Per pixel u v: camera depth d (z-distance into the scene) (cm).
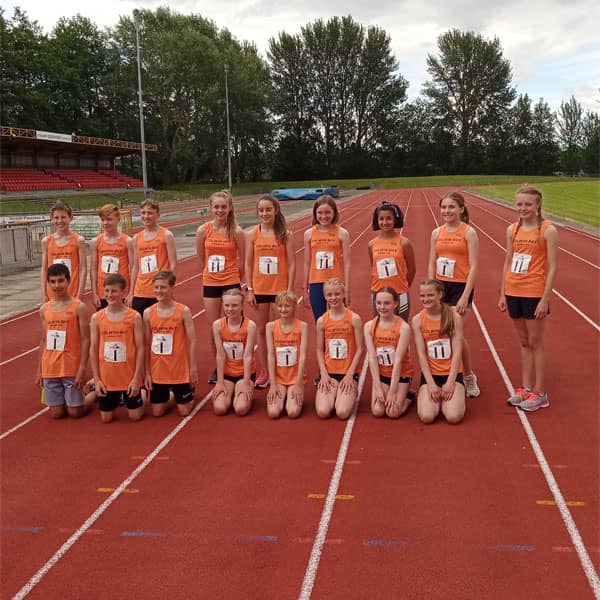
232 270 636
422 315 533
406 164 8850
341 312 554
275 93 7381
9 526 377
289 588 308
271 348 559
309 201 4838
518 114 8825
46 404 561
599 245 1680
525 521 362
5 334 899
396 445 474
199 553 341
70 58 6038
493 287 1159
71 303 550
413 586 306
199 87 6138
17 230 1736
